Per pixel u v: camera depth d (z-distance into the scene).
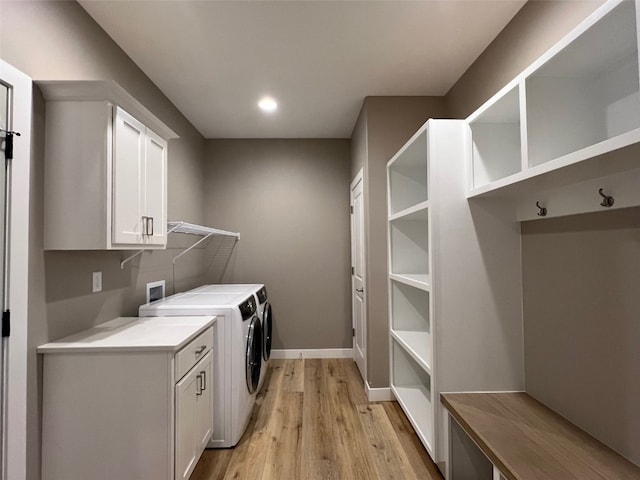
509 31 1.94
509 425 1.46
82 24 1.76
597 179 1.28
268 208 3.91
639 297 1.17
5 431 1.28
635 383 1.18
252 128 3.62
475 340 1.79
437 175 1.80
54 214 1.51
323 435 2.26
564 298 1.51
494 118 1.74
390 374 2.70
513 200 1.81
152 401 1.50
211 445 2.11
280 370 3.48
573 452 1.26
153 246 1.96
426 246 2.73
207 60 2.29
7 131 1.28
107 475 1.49
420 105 2.85
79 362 1.50
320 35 2.03
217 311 2.13
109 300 1.99
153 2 1.73
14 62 1.36
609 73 1.27
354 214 3.62
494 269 1.80
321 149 3.91
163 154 2.08
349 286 3.90
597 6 1.33
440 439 1.77
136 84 2.33
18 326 1.33
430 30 2.01
